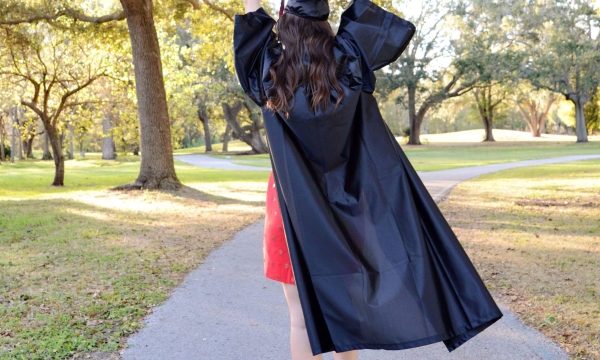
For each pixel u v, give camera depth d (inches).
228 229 386.6
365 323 86.0
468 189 638.5
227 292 222.2
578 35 2128.4
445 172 940.0
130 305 202.4
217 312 196.4
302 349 100.4
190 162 1705.2
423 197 91.4
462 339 89.0
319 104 86.0
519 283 226.7
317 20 89.5
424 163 1266.0
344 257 87.3
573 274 239.9
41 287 226.4
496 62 2005.4
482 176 834.2
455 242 90.4
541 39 2105.1
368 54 88.1
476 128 4416.8
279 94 86.7
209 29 811.4
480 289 88.4
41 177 1106.1
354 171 90.1
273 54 89.2
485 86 2122.3
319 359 102.9
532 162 1219.9
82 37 784.3
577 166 1000.2
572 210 450.0
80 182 967.6
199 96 1994.3
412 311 85.9
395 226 88.8
